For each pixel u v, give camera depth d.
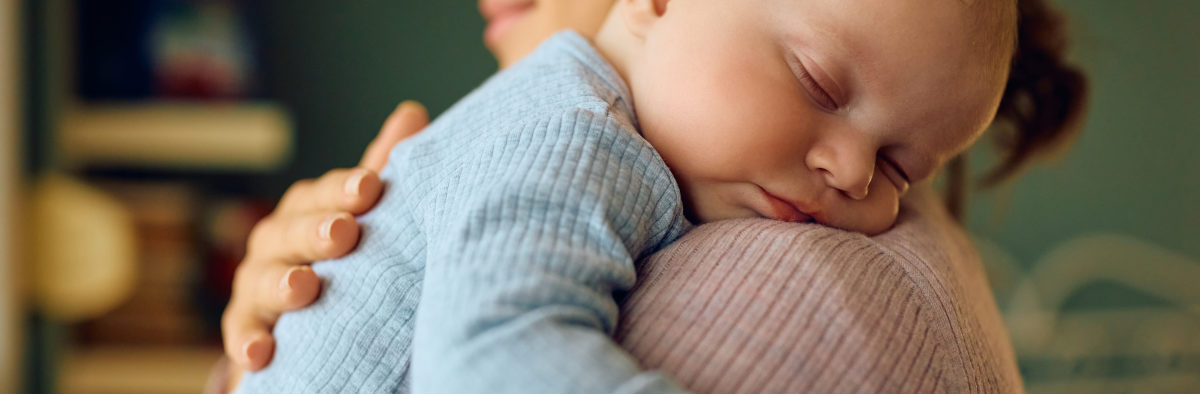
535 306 0.48
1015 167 0.98
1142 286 2.41
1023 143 0.94
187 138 1.93
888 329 0.53
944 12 0.63
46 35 1.84
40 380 1.90
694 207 0.66
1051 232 2.42
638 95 0.67
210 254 1.99
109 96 2.02
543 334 0.46
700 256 0.56
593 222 0.53
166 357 1.97
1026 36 0.84
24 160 1.84
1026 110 0.91
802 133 0.63
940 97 0.64
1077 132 0.95
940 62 0.63
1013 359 0.73
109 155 2.00
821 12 0.62
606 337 0.49
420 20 2.34
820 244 0.55
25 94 1.83
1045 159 0.98
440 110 2.37
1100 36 2.37
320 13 2.30
